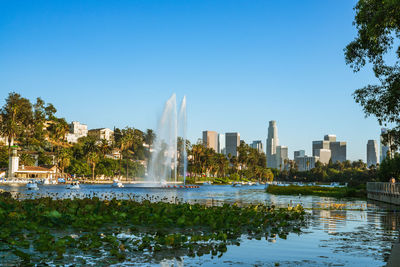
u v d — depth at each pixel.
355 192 44.66
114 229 11.83
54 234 10.59
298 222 15.45
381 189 34.56
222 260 7.99
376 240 10.80
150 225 12.85
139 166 175.38
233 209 17.45
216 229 12.16
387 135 25.88
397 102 20.97
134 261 7.77
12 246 8.72
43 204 15.63
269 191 62.53
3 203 13.38
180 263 7.68
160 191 71.19
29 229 10.78
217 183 189.00
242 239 10.77
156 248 8.90
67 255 8.20
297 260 8.04
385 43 19.58
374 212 21.25
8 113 152.38
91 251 8.63
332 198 40.94
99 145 159.62
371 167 195.88
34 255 8.10
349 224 14.88
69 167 148.12
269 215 15.79
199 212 14.30
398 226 14.19
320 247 9.60
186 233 11.44
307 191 53.66
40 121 176.00
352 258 8.31
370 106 21.69
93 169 147.88
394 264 6.75
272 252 8.90
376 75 21.14
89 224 11.90
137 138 186.25
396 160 58.06
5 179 117.81
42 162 154.00
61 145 182.50
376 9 18.12
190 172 171.25
